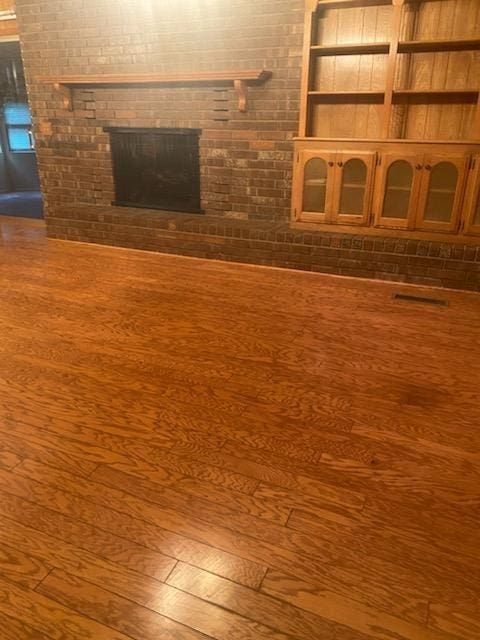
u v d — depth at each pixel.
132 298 3.27
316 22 3.63
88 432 1.86
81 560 1.32
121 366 2.37
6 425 1.90
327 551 1.36
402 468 1.70
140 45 4.23
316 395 2.13
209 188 4.38
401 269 3.55
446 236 3.47
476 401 2.11
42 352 2.50
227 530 1.42
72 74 4.59
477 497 1.57
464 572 1.30
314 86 3.84
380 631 1.15
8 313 3.00
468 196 3.34
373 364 2.41
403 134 3.71
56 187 5.11
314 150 3.63
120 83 4.38
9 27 5.01
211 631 1.14
